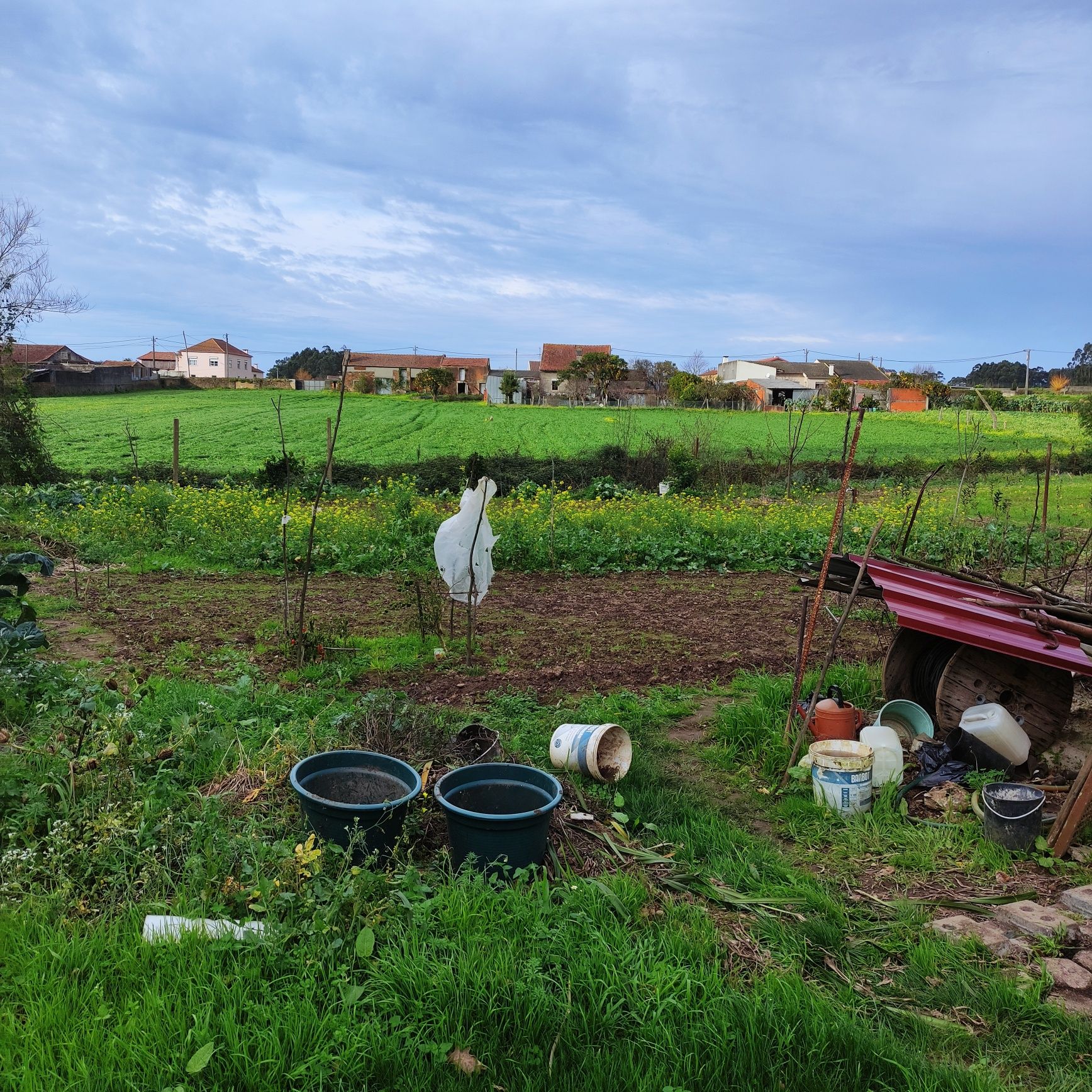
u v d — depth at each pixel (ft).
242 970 10.23
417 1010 9.87
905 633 21.57
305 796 12.96
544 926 11.41
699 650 28.12
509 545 44.09
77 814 13.14
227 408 184.85
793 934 12.23
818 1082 9.47
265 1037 9.25
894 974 11.79
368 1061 9.25
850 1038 9.94
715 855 14.74
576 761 17.51
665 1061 9.61
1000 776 17.25
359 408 197.47
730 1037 9.77
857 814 16.39
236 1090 8.86
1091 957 12.01
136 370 243.81
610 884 13.17
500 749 17.44
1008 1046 10.37
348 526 47.06
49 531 47.55
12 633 20.49
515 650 27.50
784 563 46.21
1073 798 15.19
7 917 11.08
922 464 97.66
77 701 18.31
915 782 17.61
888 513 56.70
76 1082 8.63
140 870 12.48
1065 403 214.28
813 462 96.68
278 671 24.17
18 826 13.11
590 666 25.88
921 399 248.11
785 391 261.85
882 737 17.79
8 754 15.72
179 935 10.78
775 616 33.65
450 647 27.20
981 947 12.21
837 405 210.79
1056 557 46.65
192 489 59.41
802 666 19.11
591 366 248.52
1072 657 17.24
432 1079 9.25
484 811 14.55
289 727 18.30
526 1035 9.86
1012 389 315.99
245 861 12.11
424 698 22.34
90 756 14.65
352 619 31.07
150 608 32.40
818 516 55.01
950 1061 10.02
